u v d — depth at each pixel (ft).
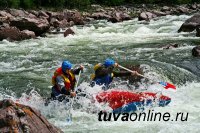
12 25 68.23
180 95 34.17
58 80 31.12
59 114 30.09
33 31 68.33
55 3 106.73
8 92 35.22
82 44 59.72
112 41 61.36
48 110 30.76
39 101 32.04
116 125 27.12
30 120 19.01
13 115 18.62
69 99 31.09
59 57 50.31
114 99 30.71
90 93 31.63
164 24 76.89
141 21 84.94
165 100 31.32
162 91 34.60
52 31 72.69
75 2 109.81
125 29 73.77
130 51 51.67
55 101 31.30
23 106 19.88
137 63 42.65
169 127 26.14
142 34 67.67
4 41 62.03
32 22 68.18
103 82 33.01
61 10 102.94
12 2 97.25
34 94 34.47
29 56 51.39
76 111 30.32
